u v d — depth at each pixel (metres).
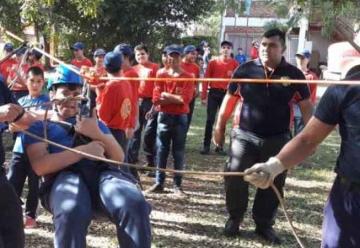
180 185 7.01
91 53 19.73
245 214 6.27
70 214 3.36
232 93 5.31
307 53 9.62
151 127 7.71
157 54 20.69
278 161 3.02
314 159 9.86
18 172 5.12
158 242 5.24
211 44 24.27
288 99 5.09
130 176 3.82
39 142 3.76
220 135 5.48
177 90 6.85
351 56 3.23
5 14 12.17
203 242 5.33
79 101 3.85
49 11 8.90
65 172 3.69
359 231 2.85
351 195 2.86
